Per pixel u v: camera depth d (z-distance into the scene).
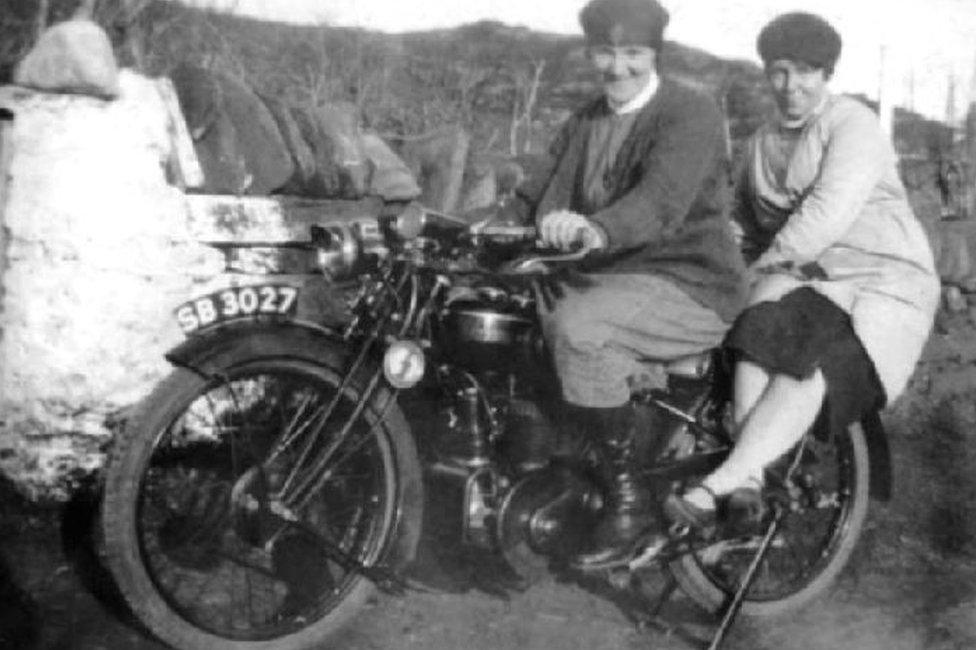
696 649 2.81
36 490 3.00
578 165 3.00
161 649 2.55
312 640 2.64
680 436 2.96
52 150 2.92
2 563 2.81
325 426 2.71
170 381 2.46
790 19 3.14
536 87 5.58
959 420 4.49
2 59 3.69
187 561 2.95
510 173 4.09
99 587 2.77
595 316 2.66
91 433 3.00
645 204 2.64
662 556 2.82
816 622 3.02
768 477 3.05
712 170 2.82
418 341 2.71
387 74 5.31
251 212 3.20
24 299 2.97
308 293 3.32
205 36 4.33
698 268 2.82
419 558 3.11
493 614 2.90
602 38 2.82
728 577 3.21
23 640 2.51
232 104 3.31
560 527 2.79
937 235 5.25
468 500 2.75
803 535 3.49
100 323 2.96
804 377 2.82
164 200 3.03
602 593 3.09
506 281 2.81
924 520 3.66
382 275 2.66
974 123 5.36
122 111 2.99
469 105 5.50
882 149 3.07
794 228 3.03
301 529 2.62
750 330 2.83
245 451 2.97
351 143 3.58
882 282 3.04
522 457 2.79
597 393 2.66
